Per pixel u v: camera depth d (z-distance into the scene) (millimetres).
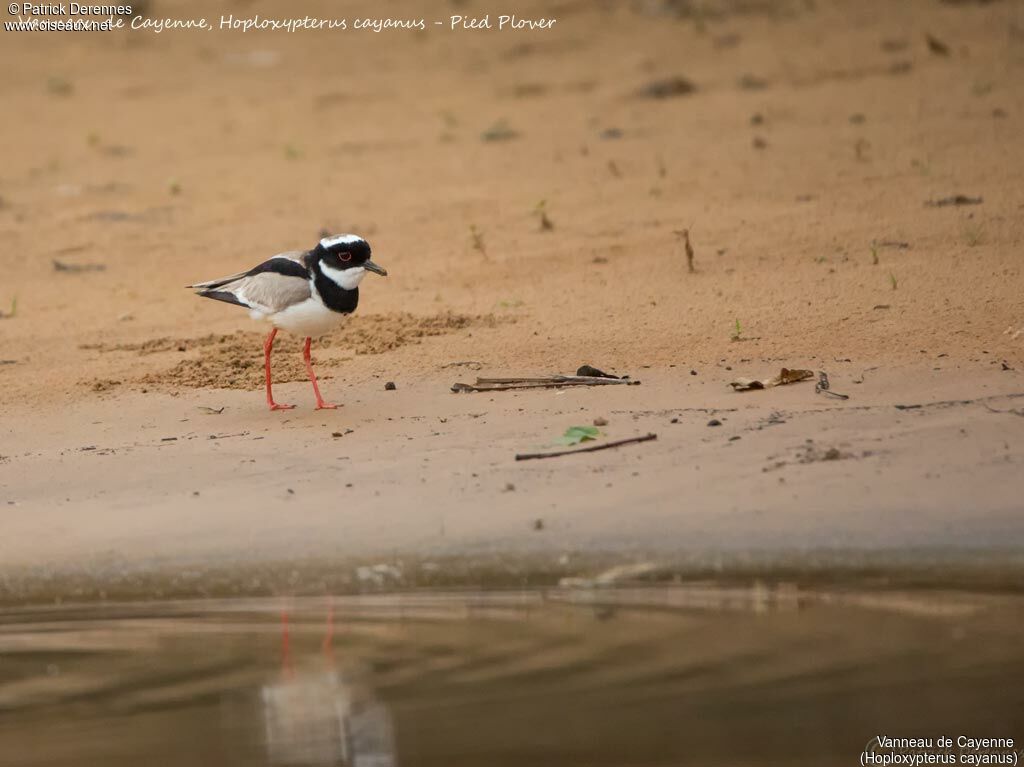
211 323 17000
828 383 13211
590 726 7684
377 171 24109
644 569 9977
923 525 10336
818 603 9320
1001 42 28266
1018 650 8500
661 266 17641
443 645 8883
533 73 30500
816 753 7316
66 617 9664
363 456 12328
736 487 11141
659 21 33844
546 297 16844
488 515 10992
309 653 8859
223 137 27766
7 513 11617
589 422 12719
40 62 36156
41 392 14797
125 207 23188
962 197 18984
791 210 19500
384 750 7465
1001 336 14055
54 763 7453
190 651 8984
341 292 13312
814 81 27188
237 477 12055
